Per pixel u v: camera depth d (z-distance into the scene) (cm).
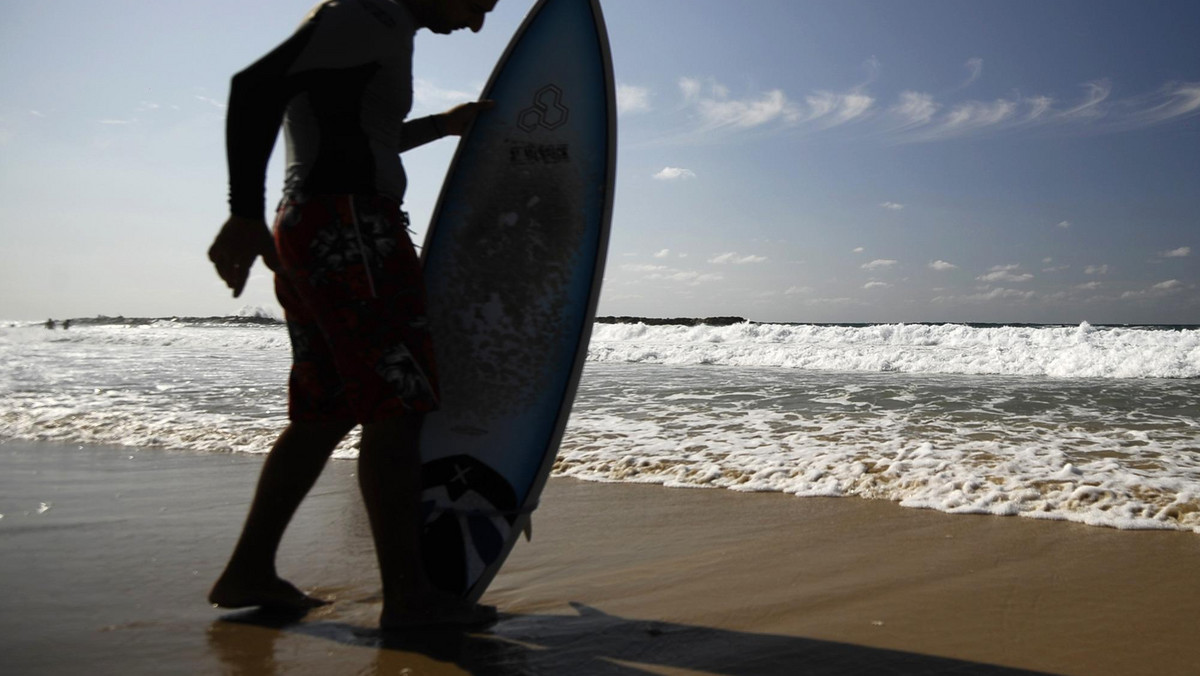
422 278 170
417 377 161
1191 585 204
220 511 290
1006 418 530
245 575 180
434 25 183
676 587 206
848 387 761
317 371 177
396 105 168
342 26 156
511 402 195
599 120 208
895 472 351
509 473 191
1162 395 670
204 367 1030
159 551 234
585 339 198
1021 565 225
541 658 152
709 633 169
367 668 145
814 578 213
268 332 2511
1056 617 180
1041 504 297
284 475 179
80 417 558
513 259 202
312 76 154
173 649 155
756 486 342
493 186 205
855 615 182
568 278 201
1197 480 326
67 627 168
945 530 268
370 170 162
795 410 583
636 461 394
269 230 152
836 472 359
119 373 925
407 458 163
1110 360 967
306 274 159
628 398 675
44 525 268
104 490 332
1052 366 971
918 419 527
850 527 274
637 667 148
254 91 146
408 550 165
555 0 215
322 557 231
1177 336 1193
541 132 208
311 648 156
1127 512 282
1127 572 217
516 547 252
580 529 275
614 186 206
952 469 355
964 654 156
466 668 146
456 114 206
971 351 1185
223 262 150
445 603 170
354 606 186
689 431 488
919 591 201
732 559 234
